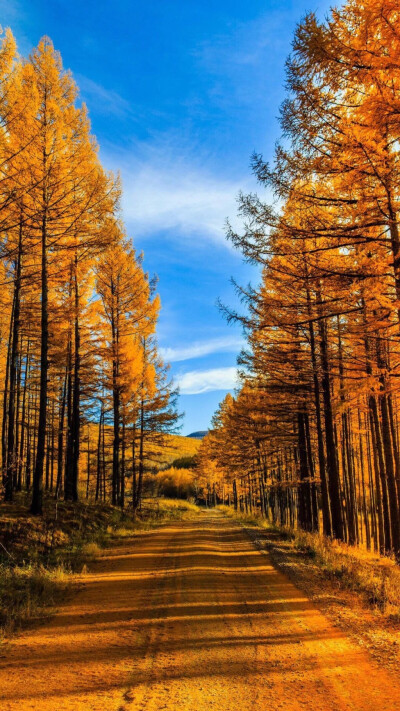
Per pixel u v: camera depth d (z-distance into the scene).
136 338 25.72
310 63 6.51
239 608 6.16
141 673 3.90
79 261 14.88
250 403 18.78
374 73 6.27
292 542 13.32
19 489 18.73
